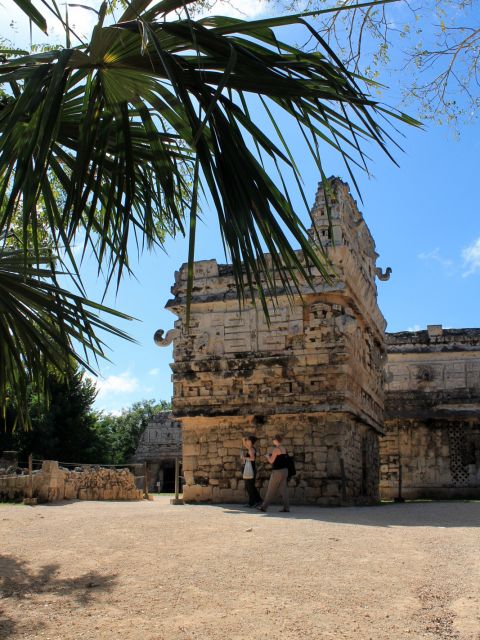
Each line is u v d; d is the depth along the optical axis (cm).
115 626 621
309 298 2055
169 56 591
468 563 877
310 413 1988
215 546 1002
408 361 3123
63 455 4138
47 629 616
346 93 597
